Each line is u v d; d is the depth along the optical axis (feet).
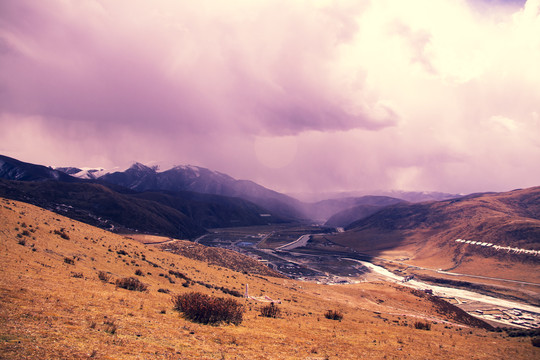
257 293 186.60
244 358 47.85
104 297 71.20
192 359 42.19
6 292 55.31
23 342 35.01
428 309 294.87
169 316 67.92
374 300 291.79
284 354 54.90
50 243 125.29
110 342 41.68
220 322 72.59
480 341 115.55
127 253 170.91
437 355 75.82
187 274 180.04
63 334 40.68
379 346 77.51
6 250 93.30
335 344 71.92
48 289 65.26
